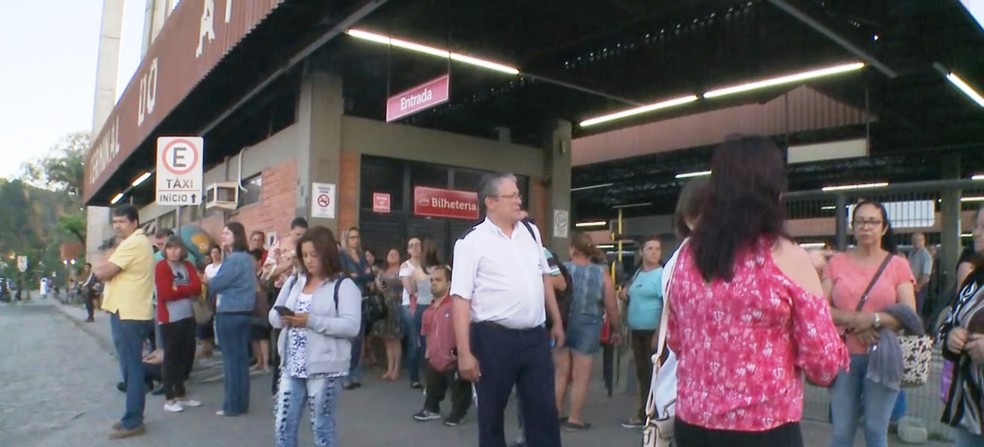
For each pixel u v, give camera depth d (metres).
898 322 4.42
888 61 9.28
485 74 11.18
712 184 2.63
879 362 4.38
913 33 8.97
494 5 8.88
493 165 12.94
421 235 12.10
